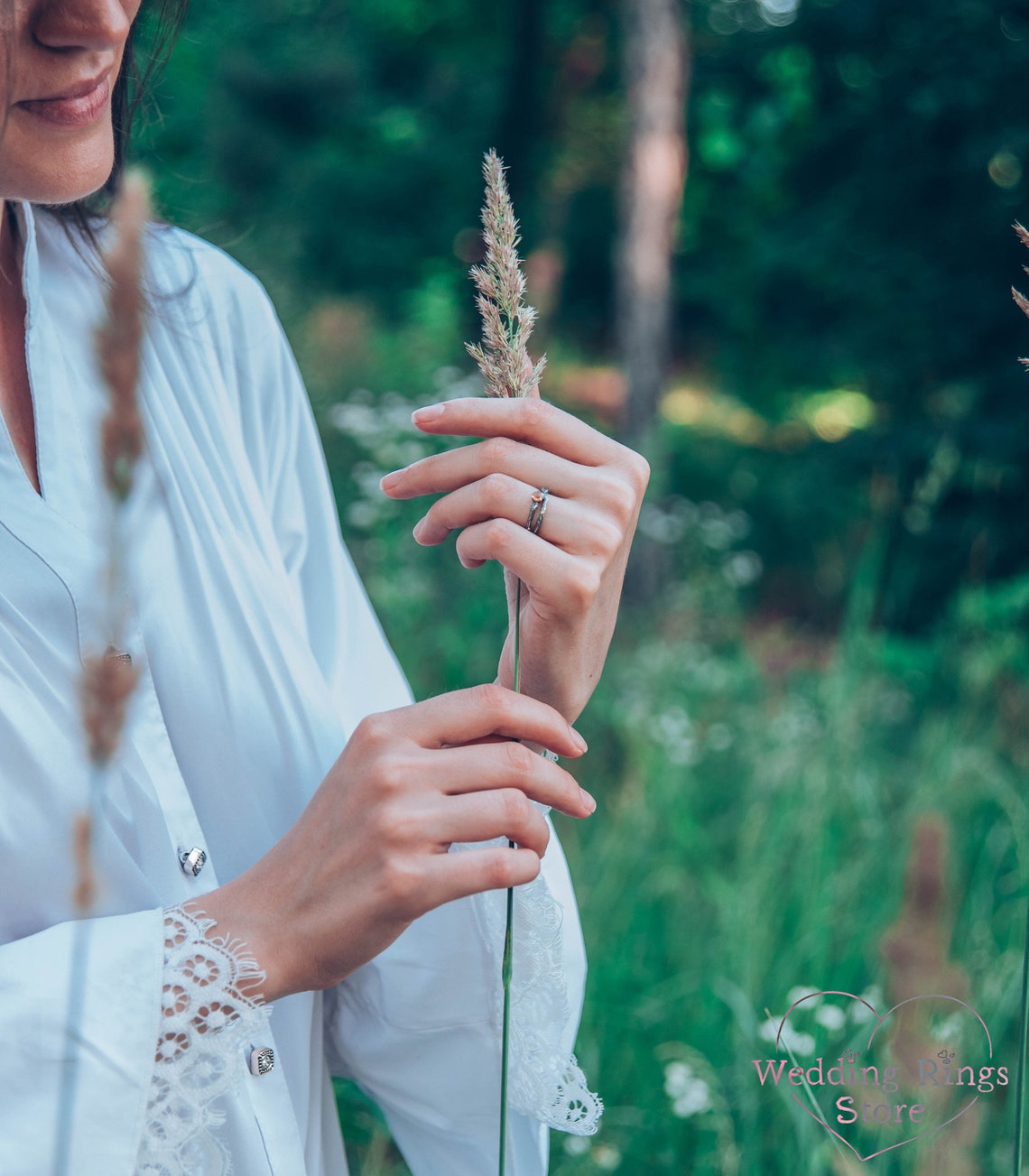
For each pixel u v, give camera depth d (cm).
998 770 294
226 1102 86
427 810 77
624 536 86
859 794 275
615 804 334
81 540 89
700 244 1223
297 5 1320
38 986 75
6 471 89
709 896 259
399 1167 176
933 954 183
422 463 85
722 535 566
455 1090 103
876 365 680
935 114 638
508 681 91
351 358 686
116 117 108
